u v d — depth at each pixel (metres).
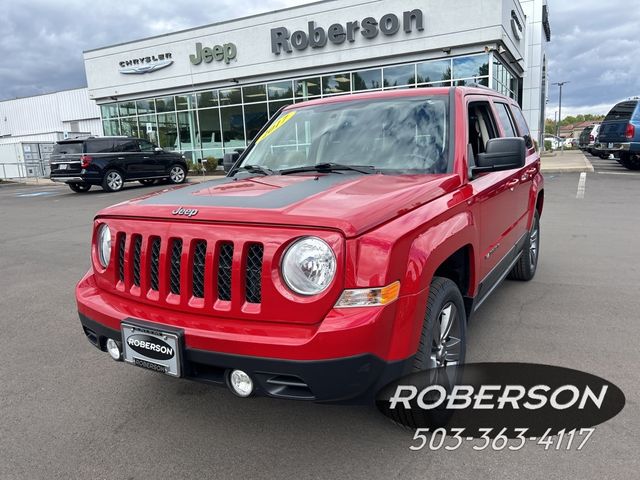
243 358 2.28
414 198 2.61
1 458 2.71
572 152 36.69
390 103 3.71
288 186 2.90
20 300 5.54
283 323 2.29
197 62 24.91
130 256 2.72
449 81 19.89
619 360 3.55
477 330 4.16
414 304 2.38
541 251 6.88
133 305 2.71
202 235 2.44
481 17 18.67
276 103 23.80
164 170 19.98
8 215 12.96
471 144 3.55
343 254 2.21
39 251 8.13
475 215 3.16
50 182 26.14
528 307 4.69
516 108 5.25
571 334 4.03
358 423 2.91
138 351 2.59
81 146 17.55
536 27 28.02
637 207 10.27
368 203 2.44
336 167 3.35
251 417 3.02
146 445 2.78
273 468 2.54
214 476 2.50
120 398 3.31
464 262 3.17
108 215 2.87
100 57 27.94
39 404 3.26
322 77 22.38
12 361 3.94
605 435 2.70
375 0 20.28
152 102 27.28
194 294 2.50
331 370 2.19
